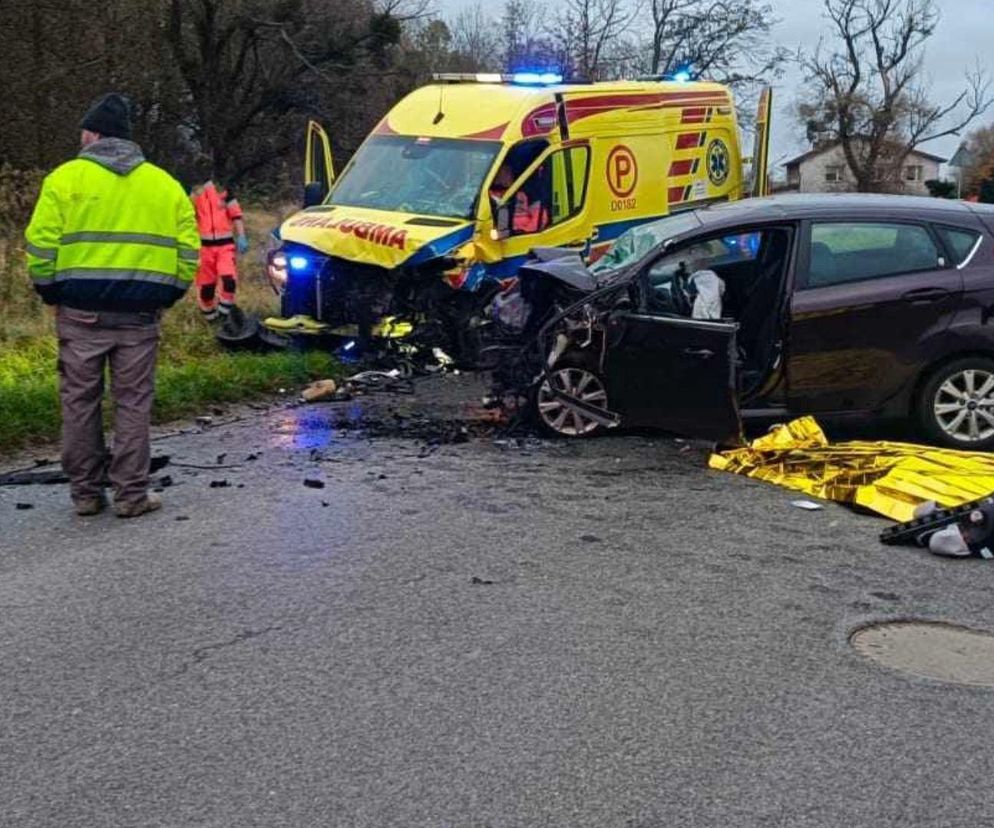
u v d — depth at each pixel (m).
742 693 4.26
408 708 4.08
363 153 12.49
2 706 4.05
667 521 6.45
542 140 11.78
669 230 8.38
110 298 6.00
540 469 7.57
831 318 7.93
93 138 6.05
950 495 6.52
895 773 3.70
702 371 7.65
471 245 10.91
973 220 8.25
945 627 5.01
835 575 5.62
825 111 58.59
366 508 6.54
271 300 14.93
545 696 4.20
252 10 31.88
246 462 7.59
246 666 4.40
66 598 5.06
